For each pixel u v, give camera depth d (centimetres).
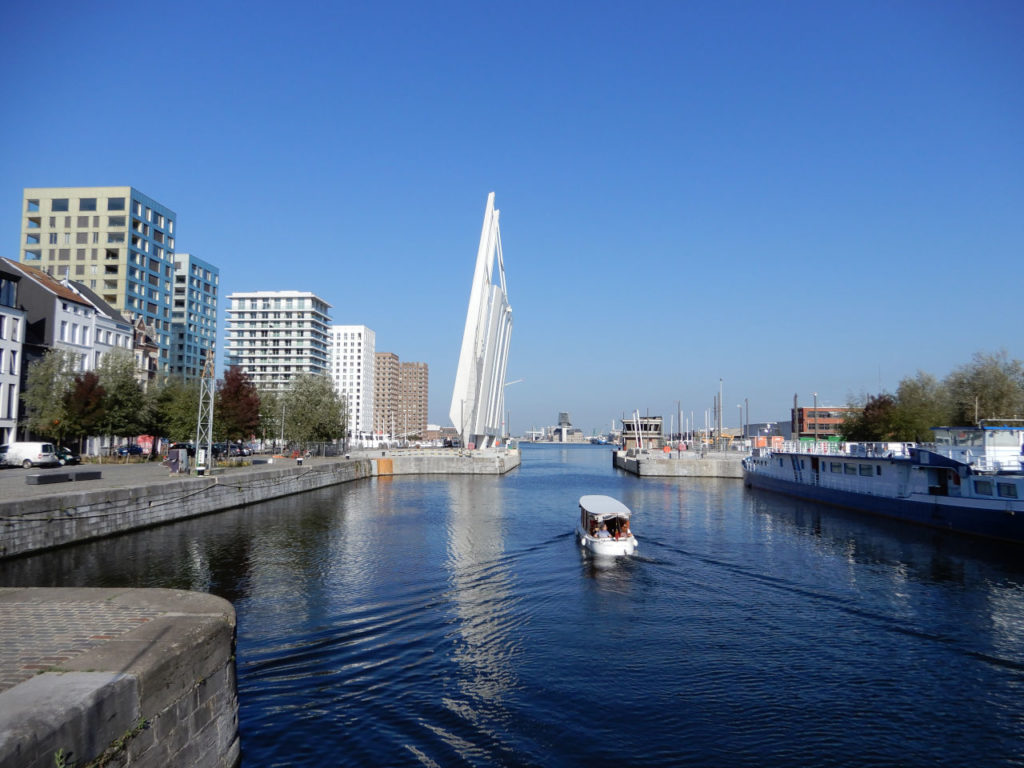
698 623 2022
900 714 1430
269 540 3116
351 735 1259
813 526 3994
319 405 8506
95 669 757
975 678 1625
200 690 902
